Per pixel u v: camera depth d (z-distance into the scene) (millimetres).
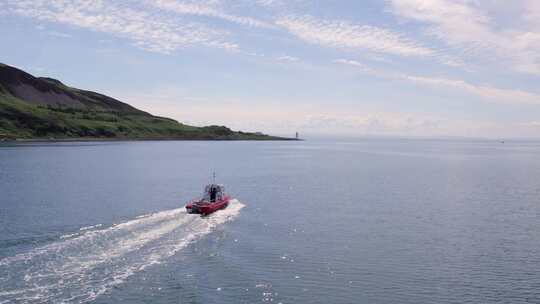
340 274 42906
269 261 45688
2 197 81562
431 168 170000
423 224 65438
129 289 36406
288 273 42531
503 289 40375
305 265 45031
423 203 84062
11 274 38281
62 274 38594
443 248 52750
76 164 149875
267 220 65625
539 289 40531
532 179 129500
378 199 88250
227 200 75938
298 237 55969
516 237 58344
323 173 142875
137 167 147500
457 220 68625
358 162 199750
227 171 144250
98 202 77875
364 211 75000
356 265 45656
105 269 40156
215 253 46906
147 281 38219
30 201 77688
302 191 98625
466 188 107500
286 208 76250
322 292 38500
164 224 58562
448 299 38094
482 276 43500
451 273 44156
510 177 135875
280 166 168750
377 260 47531
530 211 76625
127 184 104188
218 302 35281
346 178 128250
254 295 37062
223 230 57156
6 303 32750
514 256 49969
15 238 50688
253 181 117312
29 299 33562
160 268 41312
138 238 50781
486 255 50188
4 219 62594
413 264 46531
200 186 103688
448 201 86750
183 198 84625
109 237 50938
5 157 170875
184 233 54250
